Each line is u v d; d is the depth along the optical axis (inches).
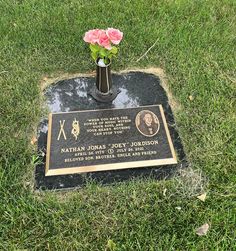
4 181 48.3
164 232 45.3
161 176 50.0
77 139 51.9
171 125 55.5
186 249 43.9
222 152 52.5
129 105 57.3
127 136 52.3
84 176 49.6
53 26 68.7
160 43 66.6
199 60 64.6
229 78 62.2
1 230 44.8
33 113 56.1
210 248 43.9
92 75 62.0
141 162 50.3
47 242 44.2
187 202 47.8
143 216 46.4
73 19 70.6
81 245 43.9
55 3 73.3
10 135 53.9
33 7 71.8
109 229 45.3
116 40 50.4
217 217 46.3
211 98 59.0
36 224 45.4
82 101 57.5
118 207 47.3
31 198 47.5
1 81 60.1
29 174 49.9
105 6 73.1
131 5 73.0
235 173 50.6
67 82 60.7
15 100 57.7
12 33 67.2
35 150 52.2
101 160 50.2
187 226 45.7
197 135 54.6
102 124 53.5
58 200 47.7
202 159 51.9
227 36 68.6
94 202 47.4
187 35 68.3
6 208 46.4
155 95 59.1
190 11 73.0
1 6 71.9
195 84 60.6
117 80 61.2
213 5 74.4
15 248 43.3
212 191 48.8
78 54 64.9
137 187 48.7
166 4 73.9
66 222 45.6
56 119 53.8
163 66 64.0
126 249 43.6
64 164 49.7
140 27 69.2
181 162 51.5
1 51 64.4
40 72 62.0
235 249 43.9
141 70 63.3
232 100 58.9
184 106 58.2
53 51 65.4
